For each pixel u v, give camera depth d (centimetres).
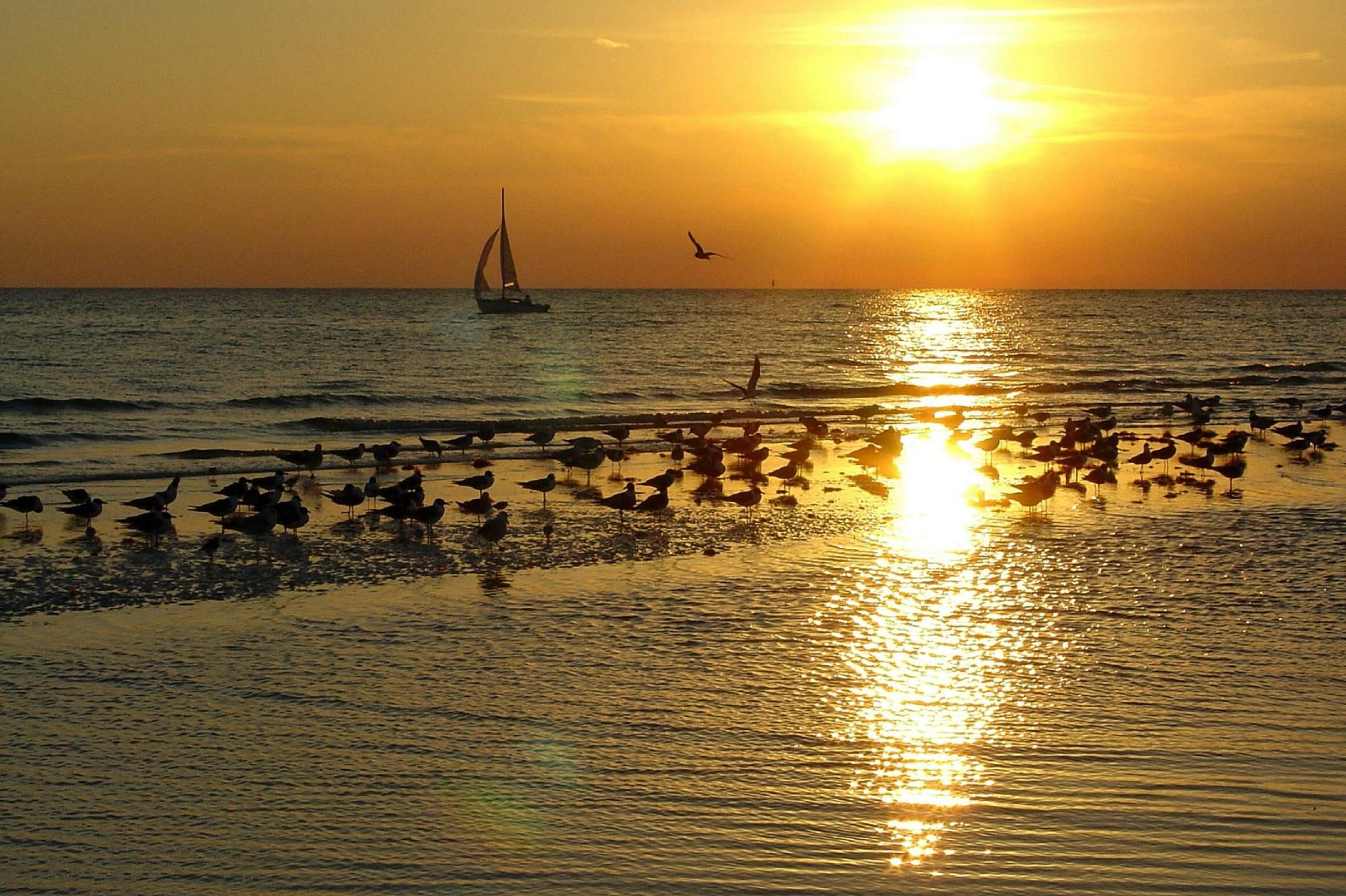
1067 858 1235
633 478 3725
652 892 1168
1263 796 1368
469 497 3353
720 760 1465
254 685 1714
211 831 1279
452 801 1354
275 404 5691
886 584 2319
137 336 10781
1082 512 3111
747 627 2016
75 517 2991
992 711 1628
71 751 1476
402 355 8862
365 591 2252
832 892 1169
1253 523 2936
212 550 2545
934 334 13200
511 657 1845
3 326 12838
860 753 1488
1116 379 7781
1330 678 1767
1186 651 1888
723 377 7606
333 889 1170
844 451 4384
